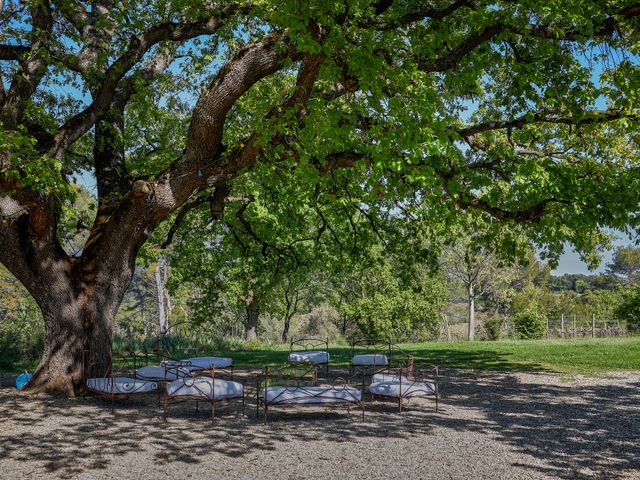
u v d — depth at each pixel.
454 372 15.41
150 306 65.19
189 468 6.35
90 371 11.41
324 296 42.56
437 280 38.09
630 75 10.27
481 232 16.92
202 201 15.61
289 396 8.77
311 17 8.59
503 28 10.42
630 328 32.34
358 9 9.70
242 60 10.09
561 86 11.32
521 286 58.84
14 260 11.19
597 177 12.07
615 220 11.27
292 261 19.67
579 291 96.62
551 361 17.91
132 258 12.11
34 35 11.38
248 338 34.38
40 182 9.88
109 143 13.26
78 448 7.19
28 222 11.24
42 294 11.38
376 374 11.92
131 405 10.30
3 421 8.70
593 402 10.77
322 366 16.75
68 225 13.59
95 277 11.75
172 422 8.79
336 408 10.02
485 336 41.09
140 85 13.45
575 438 7.85
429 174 8.80
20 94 10.90
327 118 9.04
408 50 11.30
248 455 6.89
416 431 8.21
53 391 11.12
